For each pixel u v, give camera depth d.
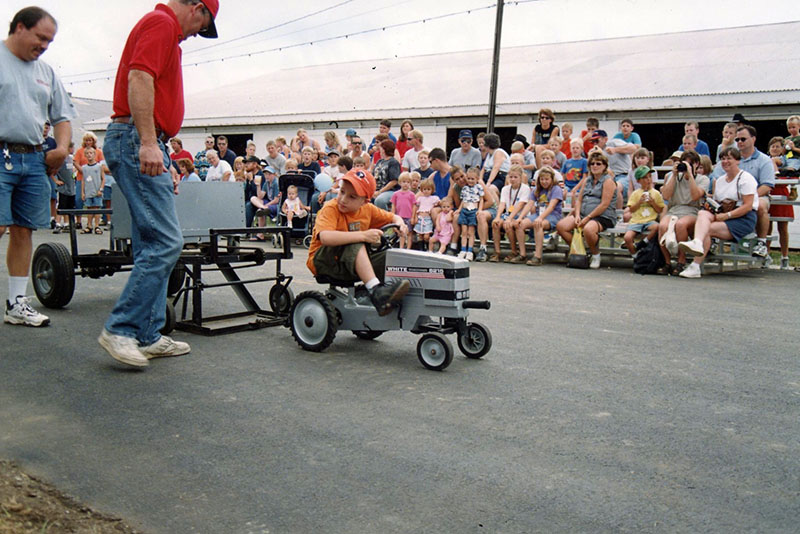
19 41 4.47
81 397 3.38
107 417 3.12
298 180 11.48
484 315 5.49
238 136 21.19
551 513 2.31
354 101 18.66
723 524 2.25
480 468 2.65
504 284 7.16
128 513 2.29
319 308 4.29
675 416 3.24
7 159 4.49
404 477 2.57
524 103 14.87
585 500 2.41
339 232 4.18
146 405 3.29
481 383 3.71
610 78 15.61
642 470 2.65
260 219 12.68
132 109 3.61
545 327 5.08
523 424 3.11
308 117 18.19
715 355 4.34
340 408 3.29
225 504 2.35
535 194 9.32
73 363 3.94
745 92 12.39
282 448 2.82
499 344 4.57
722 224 8.02
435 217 9.94
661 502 2.40
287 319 4.89
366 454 2.77
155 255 3.81
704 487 2.52
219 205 5.14
